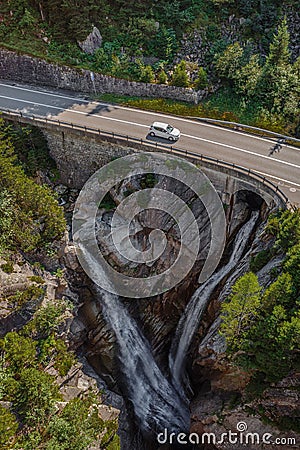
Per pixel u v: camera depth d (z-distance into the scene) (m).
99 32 51.06
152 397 42.56
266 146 42.28
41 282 34.19
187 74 48.81
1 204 33.88
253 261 33.84
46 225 36.41
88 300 39.72
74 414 30.05
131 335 42.78
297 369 28.81
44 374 30.03
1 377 28.17
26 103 47.25
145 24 50.91
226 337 31.03
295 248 28.89
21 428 28.16
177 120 46.00
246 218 39.81
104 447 32.78
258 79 47.84
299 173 38.66
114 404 37.44
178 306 43.31
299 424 31.89
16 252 35.00
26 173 43.88
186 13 52.47
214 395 36.72
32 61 49.31
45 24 50.75
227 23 53.28
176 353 44.00
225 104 48.38
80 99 48.53
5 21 50.09
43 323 32.84
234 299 28.25
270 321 27.50
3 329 31.83
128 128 44.00
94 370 39.66
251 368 30.42
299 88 47.50
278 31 47.78
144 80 48.25
